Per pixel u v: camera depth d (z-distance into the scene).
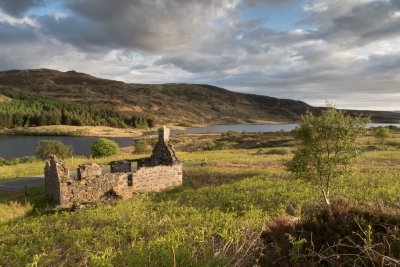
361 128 17.98
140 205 22.09
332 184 19.50
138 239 12.75
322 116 18.30
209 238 10.59
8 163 59.19
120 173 27.59
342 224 7.64
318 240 7.36
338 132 17.77
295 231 8.16
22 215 22.14
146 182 29.08
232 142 107.75
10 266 10.53
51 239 13.70
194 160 50.78
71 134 189.62
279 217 9.82
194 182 32.28
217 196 24.22
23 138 164.75
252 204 19.84
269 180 29.86
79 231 14.78
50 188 26.69
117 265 7.38
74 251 11.45
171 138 142.38
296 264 6.39
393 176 29.09
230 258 6.99
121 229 14.59
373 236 6.98
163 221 15.80
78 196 25.36
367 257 5.93
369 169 34.56
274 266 6.65
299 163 18.67
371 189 22.70
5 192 29.75
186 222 15.14
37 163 51.91
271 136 118.81
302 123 18.66
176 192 28.61
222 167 40.44
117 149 60.91
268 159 48.44
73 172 38.47
